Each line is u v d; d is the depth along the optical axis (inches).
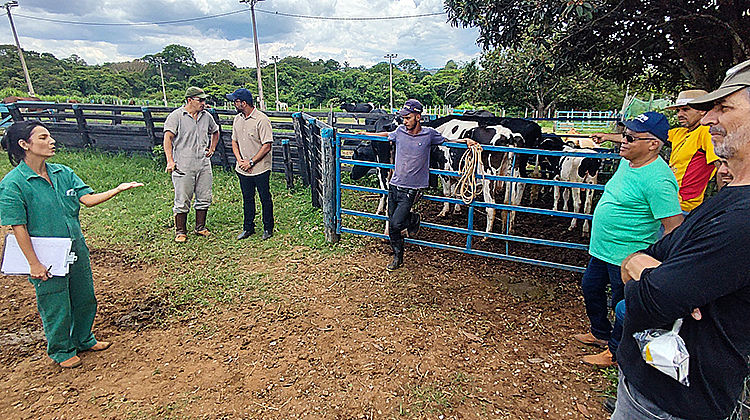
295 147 326.6
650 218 95.1
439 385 108.0
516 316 141.0
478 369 114.5
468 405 101.3
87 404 101.3
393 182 168.1
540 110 983.0
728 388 50.1
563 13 181.9
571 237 212.2
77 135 411.2
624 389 60.5
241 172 199.9
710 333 48.9
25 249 98.3
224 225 228.8
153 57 3240.7
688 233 49.7
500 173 209.2
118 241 205.5
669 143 142.5
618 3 203.2
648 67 294.2
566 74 275.1
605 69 274.8
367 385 108.2
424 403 101.9
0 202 95.3
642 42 235.9
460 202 166.4
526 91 940.0
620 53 245.9
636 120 90.4
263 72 2847.0
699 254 46.1
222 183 313.7
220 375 112.0
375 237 203.6
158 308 146.3
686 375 49.6
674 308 47.8
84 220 233.6
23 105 411.5
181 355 120.6
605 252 103.7
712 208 47.8
